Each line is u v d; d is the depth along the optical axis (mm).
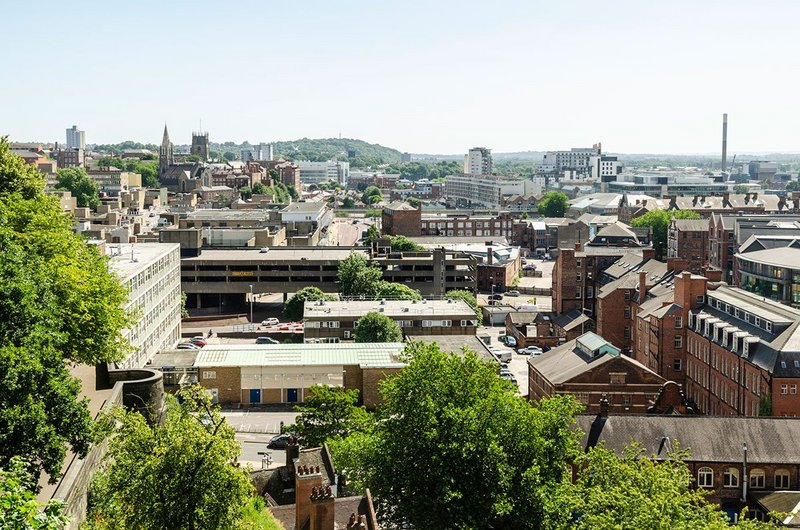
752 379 127188
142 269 157625
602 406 100750
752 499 95062
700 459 96875
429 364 75750
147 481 48156
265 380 145250
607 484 68625
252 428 131625
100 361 79062
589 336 143250
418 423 71688
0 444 49688
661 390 122312
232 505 49750
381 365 144125
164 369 144250
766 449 97562
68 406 55500
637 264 199375
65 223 90875
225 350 151500
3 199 83875
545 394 139875
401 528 73375
